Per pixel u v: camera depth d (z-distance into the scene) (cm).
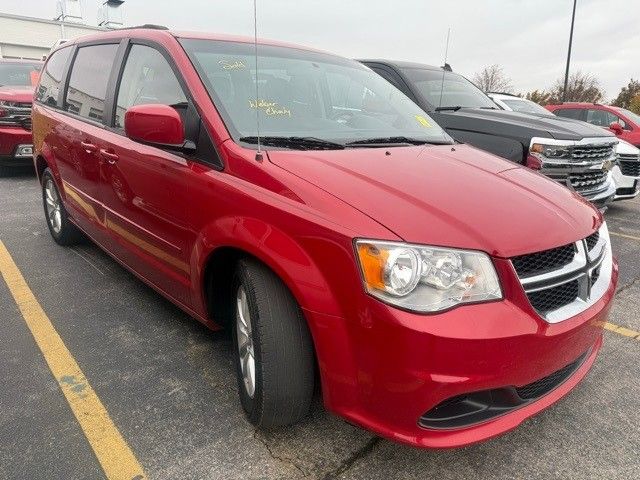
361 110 320
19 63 943
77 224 416
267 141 247
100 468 209
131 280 391
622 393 274
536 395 208
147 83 300
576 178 521
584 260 213
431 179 226
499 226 197
